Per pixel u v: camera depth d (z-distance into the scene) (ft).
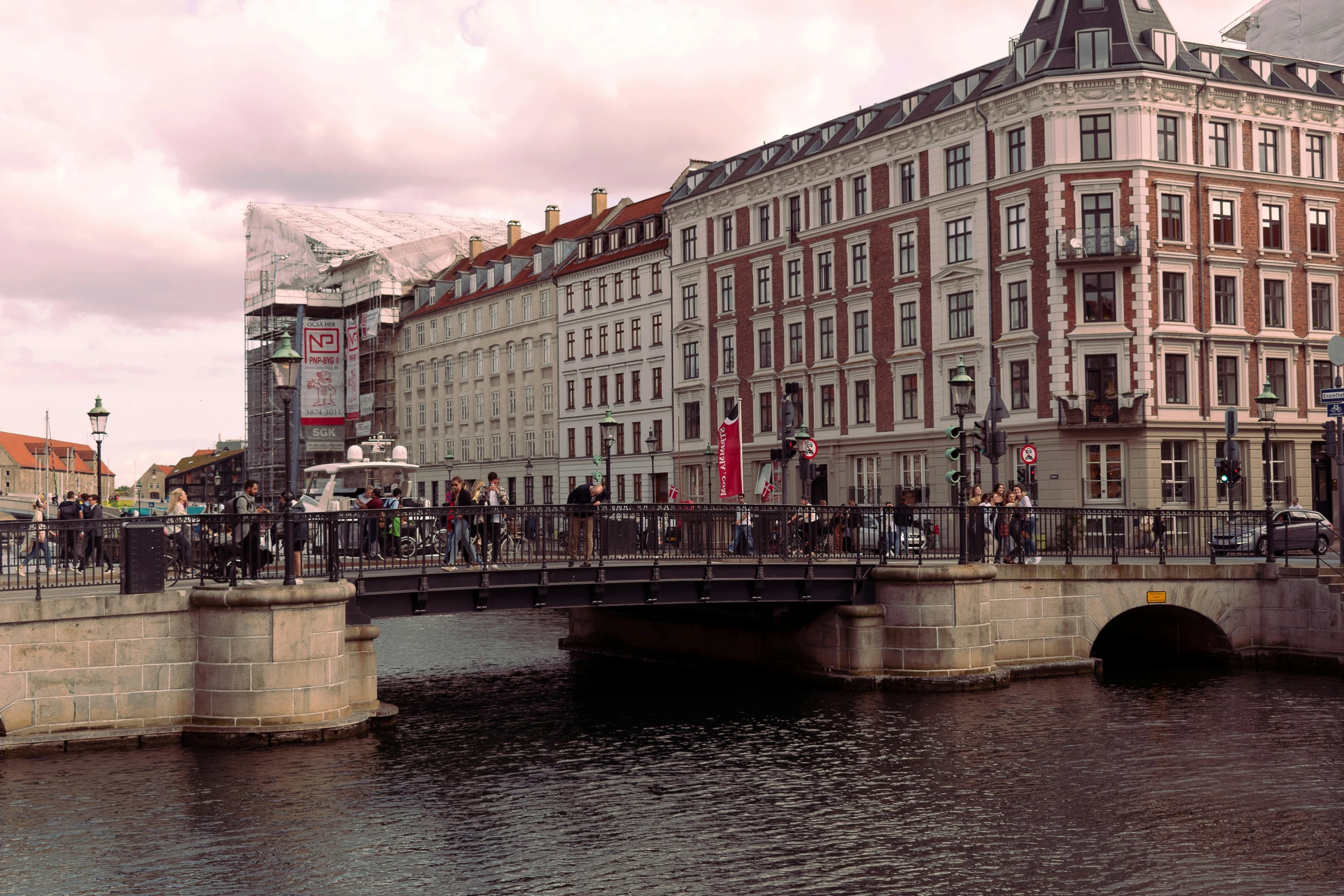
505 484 277.23
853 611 90.53
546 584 79.87
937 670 88.79
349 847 52.42
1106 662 103.30
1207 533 103.55
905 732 75.41
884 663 90.58
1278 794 60.75
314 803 58.54
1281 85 166.09
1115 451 153.99
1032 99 157.48
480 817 57.36
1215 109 159.33
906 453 175.94
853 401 185.06
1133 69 153.58
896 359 176.24
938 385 170.91
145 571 68.54
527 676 104.06
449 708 86.79
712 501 210.38
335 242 329.93
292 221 336.08
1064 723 77.30
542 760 69.31
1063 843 53.26
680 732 77.20
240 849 51.90
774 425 199.31
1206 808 58.54
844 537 92.22
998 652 92.53
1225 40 204.74
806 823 56.59
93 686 66.85
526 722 81.35
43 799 57.82
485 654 120.47
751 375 203.21
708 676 102.06
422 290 313.12
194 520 71.92
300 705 69.00
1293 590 97.55
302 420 317.01
